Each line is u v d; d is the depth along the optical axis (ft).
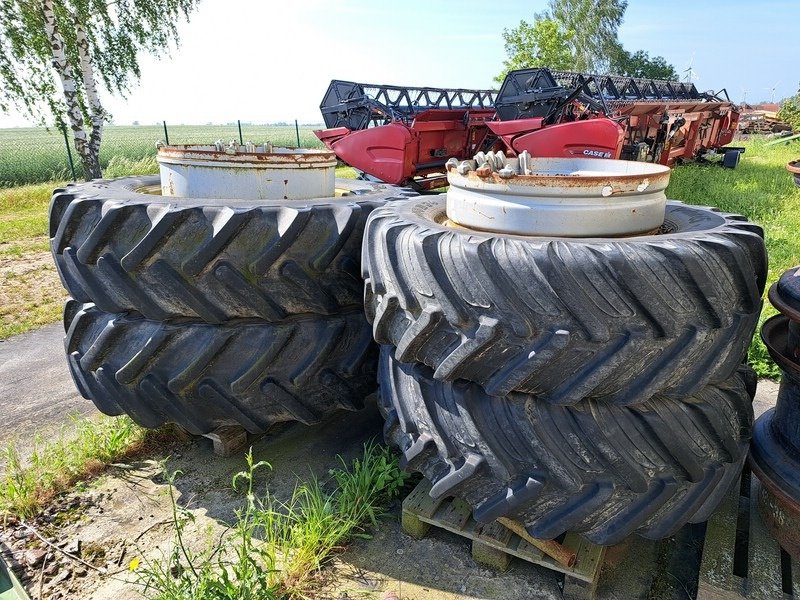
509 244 4.96
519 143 23.50
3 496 7.30
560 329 4.74
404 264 5.48
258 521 6.35
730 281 4.99
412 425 6.10
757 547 6.21
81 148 35.63
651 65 131.85
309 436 8.97
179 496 7.60
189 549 6.59
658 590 6.09
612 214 5.64
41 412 9.88
